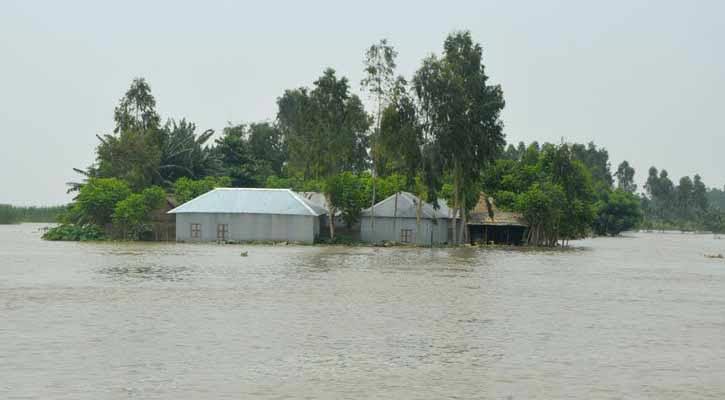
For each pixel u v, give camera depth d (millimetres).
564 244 120688
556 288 46219
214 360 23703
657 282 53094
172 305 35156
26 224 181625
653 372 23156
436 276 52094
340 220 105125
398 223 101312
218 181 125500
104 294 39031
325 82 99375
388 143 93438
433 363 23781
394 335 28344
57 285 43000
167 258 65938
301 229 95875
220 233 96125
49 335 27406
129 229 99438
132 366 22781
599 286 48562
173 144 132000
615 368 23609
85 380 21109
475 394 20234
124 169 119125
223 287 42781
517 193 119500
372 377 21891
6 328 28750
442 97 94062
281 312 33406
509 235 112562
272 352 24969
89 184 103438
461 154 95312
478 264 65250
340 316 32562
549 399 19906
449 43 100438
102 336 27297
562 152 116062
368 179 110875
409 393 20234
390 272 54656
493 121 99750
